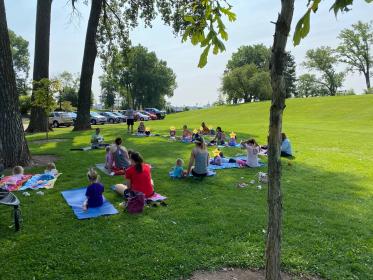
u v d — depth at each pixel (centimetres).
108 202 775
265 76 7431
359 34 7112
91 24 2553
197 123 3866
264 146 1577
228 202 781
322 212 727
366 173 1120
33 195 838
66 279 467
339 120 3756
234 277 474
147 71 8650
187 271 486
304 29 302
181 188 897
